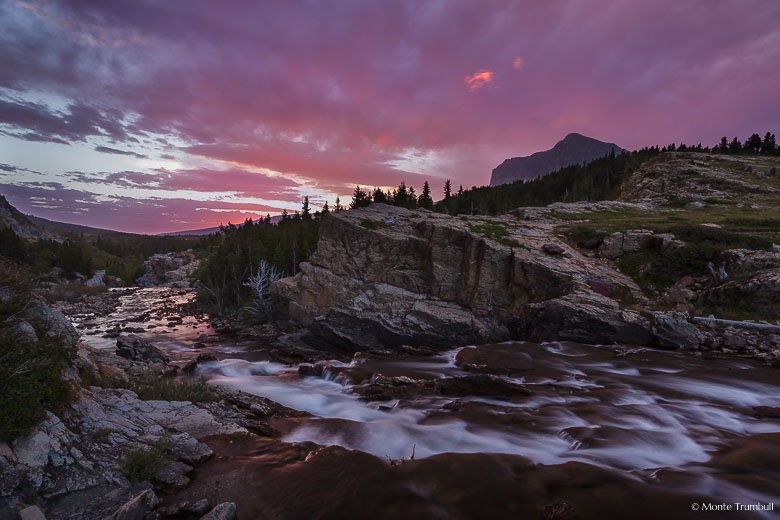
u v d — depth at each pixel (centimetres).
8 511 534
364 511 703
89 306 7462
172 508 650
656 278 3122
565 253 3534
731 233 3259
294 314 4406
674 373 1859
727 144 12588
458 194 13925
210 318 6178
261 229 10656
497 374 2014
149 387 1281
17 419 664
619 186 11850
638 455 980
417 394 1656
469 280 3600
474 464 894
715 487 798
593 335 2723
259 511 688
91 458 723
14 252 11119
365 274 4131
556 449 1033
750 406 1411
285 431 1141
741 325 2345
